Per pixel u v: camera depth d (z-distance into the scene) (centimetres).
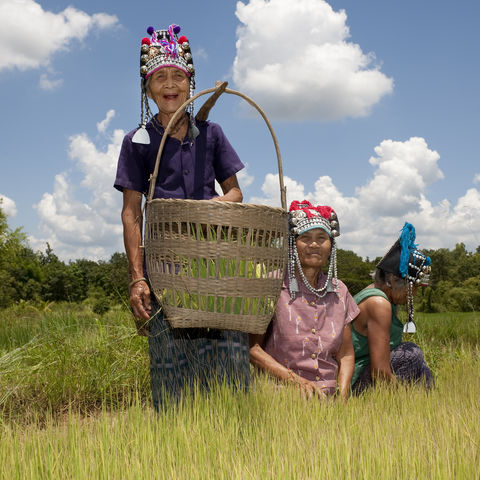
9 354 472
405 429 248
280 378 335
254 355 344
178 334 307
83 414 374
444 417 262
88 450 223
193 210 264
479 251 4388
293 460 203
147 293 305
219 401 276
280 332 347
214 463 205
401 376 388
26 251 8681
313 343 345
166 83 318
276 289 287
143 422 257
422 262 383
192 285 266
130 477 192
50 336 547
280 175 320
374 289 377
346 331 361
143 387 443
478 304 2375
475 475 191
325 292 352
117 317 630
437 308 2491
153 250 279
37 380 429
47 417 289
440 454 211
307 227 336
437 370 488
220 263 269
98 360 467
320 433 242
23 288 7350
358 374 383
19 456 222
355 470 199
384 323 362
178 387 303
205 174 330
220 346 308
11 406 375
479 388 342
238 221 265
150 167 325
